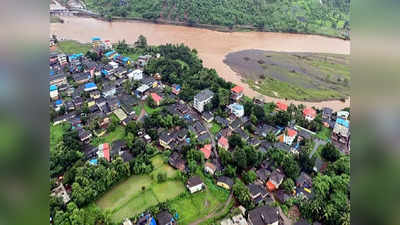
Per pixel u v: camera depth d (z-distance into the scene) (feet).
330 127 202.90
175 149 174.50
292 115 212.64
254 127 197.47
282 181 152.56
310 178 154.61
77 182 141.79
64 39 364.58
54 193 138.51
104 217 128.77
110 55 299.17
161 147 178.70
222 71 303.07
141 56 302.25
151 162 164.04
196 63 294.25
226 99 221.66
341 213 127.03
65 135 175.73
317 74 299.99
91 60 286.05
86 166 152.35
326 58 338.54
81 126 191.72
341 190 140.46
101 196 143.43
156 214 132.05
